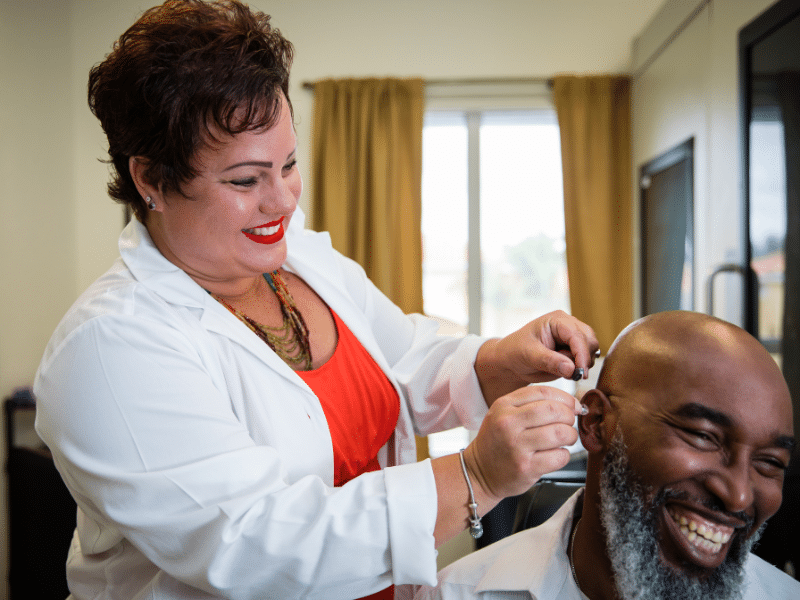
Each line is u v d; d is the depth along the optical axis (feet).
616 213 9.92
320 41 10.18
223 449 2.24
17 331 8.81
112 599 2.74
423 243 10.59
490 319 10.72
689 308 7.64
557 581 2.71
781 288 5.45
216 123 2.20
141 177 2.46
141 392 2.23
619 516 2.36
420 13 10.13
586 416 2.56
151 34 2.24
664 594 2.29
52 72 9.64
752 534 2.26
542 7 10.03
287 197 2.46
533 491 3.69
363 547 2.10
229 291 2.88
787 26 5.29
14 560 8.09
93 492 2.26
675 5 7.95
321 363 3.12
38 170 9.30
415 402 3.68
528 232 10.56
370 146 10.04
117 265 2.80
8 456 8.25
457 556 6.24
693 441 2.22
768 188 5.64
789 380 5.29
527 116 10.44
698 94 7.24
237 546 2.09
